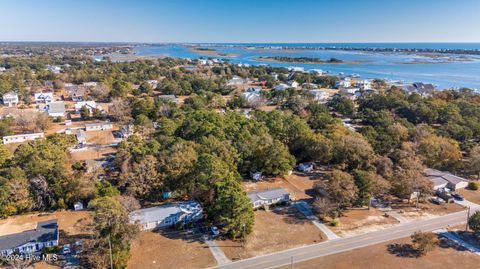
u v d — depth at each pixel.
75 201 59.09
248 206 51.31
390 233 52.72
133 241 45.53
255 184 70.44
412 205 62.09
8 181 55.75
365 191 58.75
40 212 57.66
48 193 57.88
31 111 112.94
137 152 67.25
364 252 47.81
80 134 95.12
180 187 61.47
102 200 46.97
